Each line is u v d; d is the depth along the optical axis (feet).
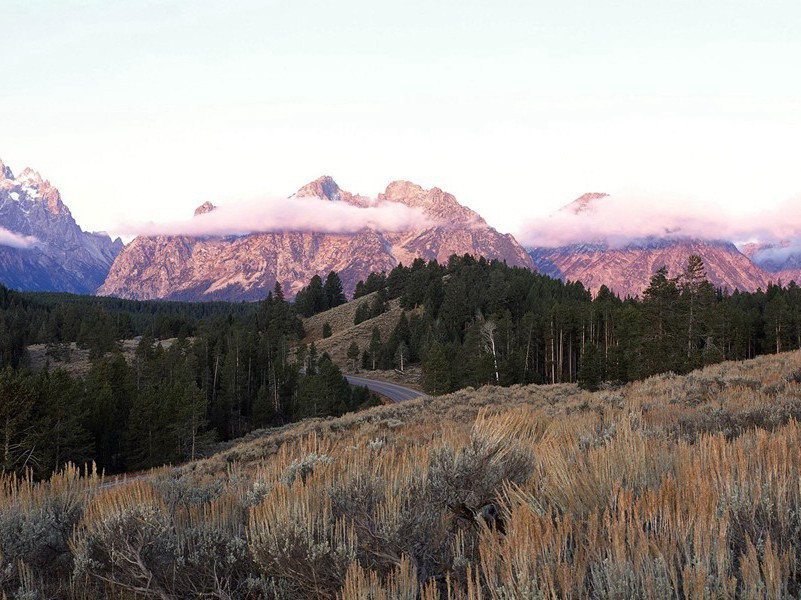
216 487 20.29
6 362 372.17
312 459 17.66
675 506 8.29
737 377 57.52
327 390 234.58
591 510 9.21
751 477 9.15
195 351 312.09
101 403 182.29
